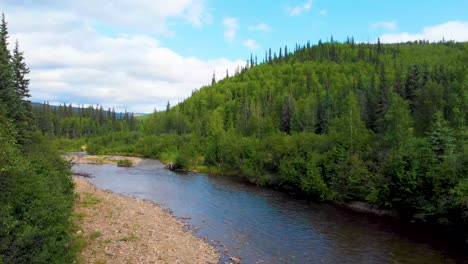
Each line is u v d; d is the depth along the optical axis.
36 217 16.69
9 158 17.30
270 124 95.06
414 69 91.56
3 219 14.70
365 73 177.62
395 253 28.88
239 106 157.12
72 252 20.53
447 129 44.97
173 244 29.44
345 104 94.00
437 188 36.28
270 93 160.75
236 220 38.91
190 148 98.44
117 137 146.62
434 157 40.34
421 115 65.25
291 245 30.70
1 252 14.53
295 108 113.25
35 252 15.60
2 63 42.81
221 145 84.94
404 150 43.50
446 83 86.69
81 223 32.16
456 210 34.09
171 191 56.59
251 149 75.50
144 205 44.69
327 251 29.27
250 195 53.72
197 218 39.69
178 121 161.50
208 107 183.25
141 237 30.08
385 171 43.59
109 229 31.30
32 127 47.06
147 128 170.50
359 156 50.25
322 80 180.38
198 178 71.88
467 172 35.16
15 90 44.91
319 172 52.09
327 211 43.75
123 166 92.00
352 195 47.03
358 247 30.33
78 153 130.50
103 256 24.73
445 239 32.69
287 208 45.12
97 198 44.72
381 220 39.75
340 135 56.94
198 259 26.64
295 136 66.38
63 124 177.25
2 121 25.91
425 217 37.72
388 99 80.00
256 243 31.16
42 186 19.00
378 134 55.19
